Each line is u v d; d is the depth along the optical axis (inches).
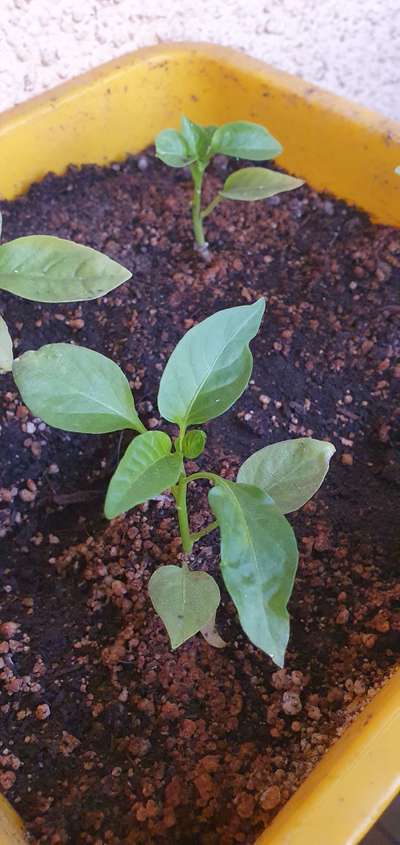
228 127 11.1
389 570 9.3
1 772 7.9
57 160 13.3
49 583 9.6
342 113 12.4
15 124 12.4
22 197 13.1
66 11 12.8
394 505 10.1
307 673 8.4
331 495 10.2
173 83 13.4
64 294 7.8
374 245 12.8
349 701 8.1
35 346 11.2
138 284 12.0
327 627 8.8
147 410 10.8
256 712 8.2
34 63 13.3
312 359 11.4
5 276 7.9
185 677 8.4
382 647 8.5
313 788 6.4
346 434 10.9
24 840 7.2
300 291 12.2
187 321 11.6
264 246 12.8
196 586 7.6
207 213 12.1
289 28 14.8
